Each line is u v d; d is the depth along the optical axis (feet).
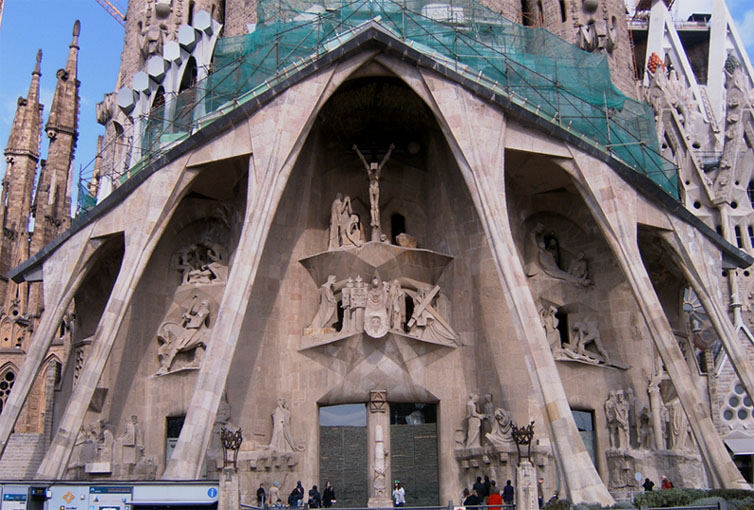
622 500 78.59
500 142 87.97
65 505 49.75
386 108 101.35
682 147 144.56
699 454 89.76
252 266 82.64
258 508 57.36
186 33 102.27
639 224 91.20
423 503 91.97
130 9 116.67
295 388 94.32
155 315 95.04
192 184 93.50
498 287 93.97
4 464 115.65
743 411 119.75
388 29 89.04
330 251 96.73
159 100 106.63
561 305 97.50
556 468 84.28
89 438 87.71
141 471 86.89
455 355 95.86
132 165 100.78
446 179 101.09
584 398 92.32
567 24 111.96
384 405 93.66
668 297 104.17
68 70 171.53
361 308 93.97
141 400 91.81
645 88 149.38
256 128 87.86
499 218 84.48
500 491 85.20
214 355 78.38
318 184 102.32
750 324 131.13
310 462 91.71
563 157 90.63
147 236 86.69
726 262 98.12
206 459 83.41
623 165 89.97
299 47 92.84
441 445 92.73
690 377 82.53
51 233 155.43
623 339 95.09
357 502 91.91
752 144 146.92
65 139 165.48
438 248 101.65
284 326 96.12
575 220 100.37
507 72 91.30
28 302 145.79
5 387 138.72
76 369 98.27
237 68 90.68
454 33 92.94
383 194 104.94
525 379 88.79
